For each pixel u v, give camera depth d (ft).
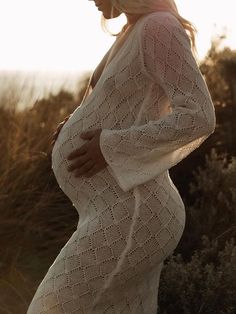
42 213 15.76
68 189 8.71
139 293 8.67
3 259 14.92
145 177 8.11
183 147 8.27
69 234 15.80
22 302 13.78
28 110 18.71
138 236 8.20
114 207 8.24
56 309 8.41
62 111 19.71
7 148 16.57
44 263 15.15
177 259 12.55
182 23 8.50
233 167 15.08
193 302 11.69
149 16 8.19
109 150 8.13
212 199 14.99
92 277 8.26
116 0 8.36
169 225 8.41
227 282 11.64
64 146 8.65
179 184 17.24
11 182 16.01
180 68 7.95
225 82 20.74
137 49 8.10
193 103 7.86
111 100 8.30
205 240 12.92
